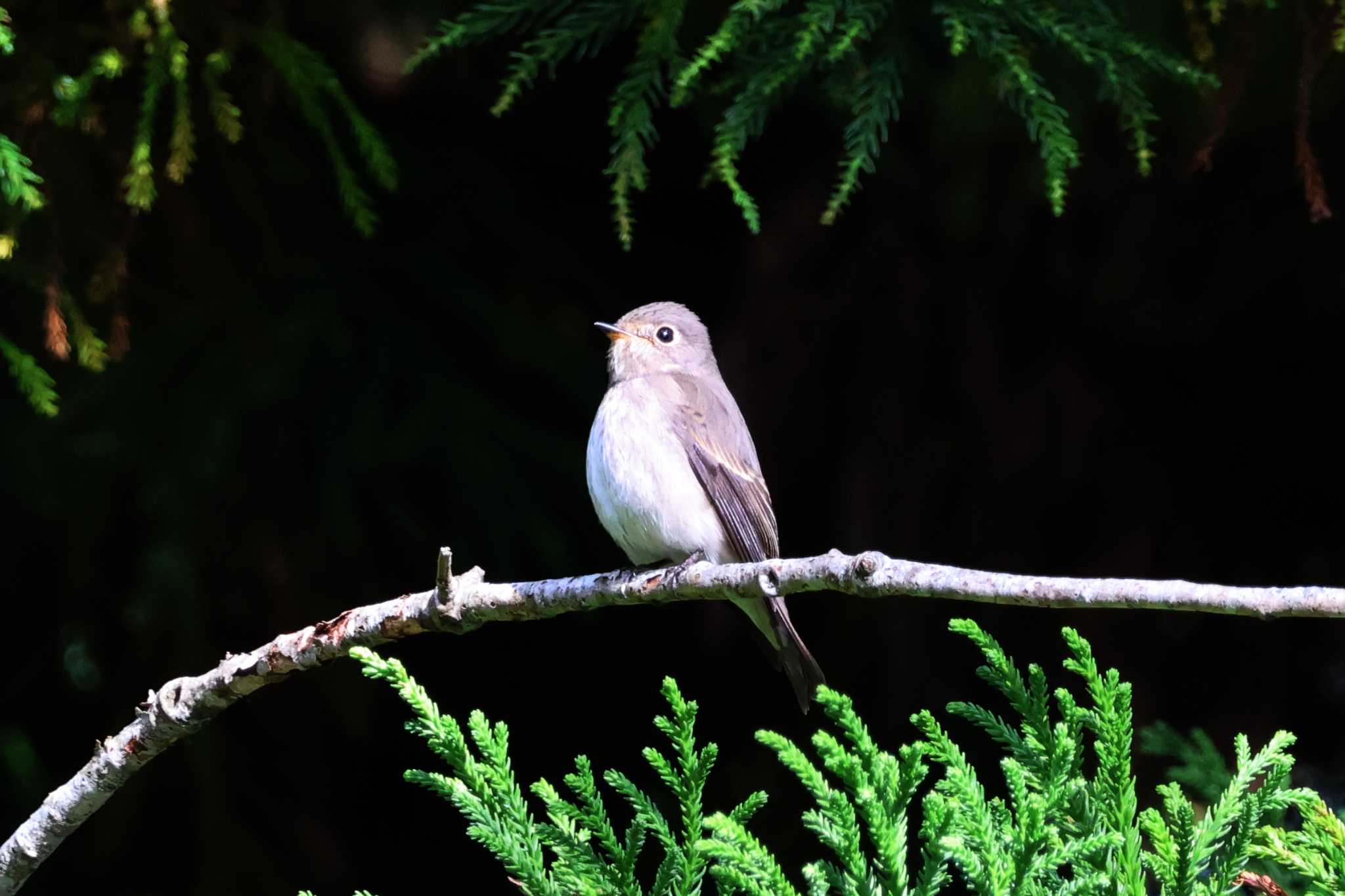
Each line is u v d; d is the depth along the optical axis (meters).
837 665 12.43
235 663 6.61
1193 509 12.47
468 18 7.93
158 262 10.77
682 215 13.00
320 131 8.63
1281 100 10.04
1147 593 4.86
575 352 11.70
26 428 10.37
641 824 5.04
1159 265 12.12
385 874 12.20
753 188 12.40
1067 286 12.20
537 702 12.77
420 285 11.52
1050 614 12.12
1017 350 12.39
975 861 4.47
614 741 12.70
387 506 11.04
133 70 9.00
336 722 11.82
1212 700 12.05
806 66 7.93
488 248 12.24
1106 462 12.32
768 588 6.10
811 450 12.48
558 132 12.45
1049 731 5.05
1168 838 4.89
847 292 12.22
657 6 7.86
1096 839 4.62
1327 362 12.46
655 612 12.91
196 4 8.46
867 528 12.06
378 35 11.01
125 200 8.48
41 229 8.52
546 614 6.75
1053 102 7.68
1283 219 11.74
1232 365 12.57
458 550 11.12
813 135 12.09
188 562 10.41
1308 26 8.00
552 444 11.31
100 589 11.16
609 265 12.85
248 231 10.96
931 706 12.02
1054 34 7.49
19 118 8.27
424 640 12.64
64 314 8.55
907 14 8.21
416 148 12.01
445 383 11.25
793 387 12.30
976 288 12.26
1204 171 11.23
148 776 11.32
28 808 10.66
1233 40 8.33
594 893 4.85
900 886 4.54
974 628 5.12
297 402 10.94
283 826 11.39
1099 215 12.02
